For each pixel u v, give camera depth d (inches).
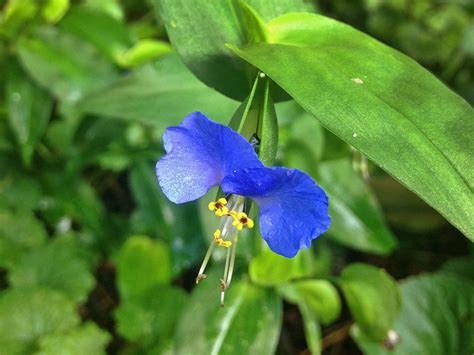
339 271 5.1
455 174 2.1
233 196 2.4
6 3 4.8
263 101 2.4
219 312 3.6
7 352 4.0
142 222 4.8
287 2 3.0
